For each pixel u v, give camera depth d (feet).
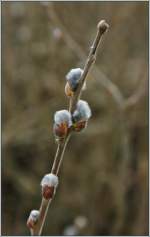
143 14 22.97
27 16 23.45
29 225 6.85
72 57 22.11
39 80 22.48
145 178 18.49
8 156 21.01
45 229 20.07
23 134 20.53
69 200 20.67
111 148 20.79
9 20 22.50
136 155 18.92
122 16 22.63
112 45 22.77
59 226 20.16
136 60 22.93
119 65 22.48
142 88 17.01
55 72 22.45
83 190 20.70
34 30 23.22
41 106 21.52
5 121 21.15
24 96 22.61
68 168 21.35
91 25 22.77
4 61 22.27
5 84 22.09
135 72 22.48
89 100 20.92
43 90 22.38
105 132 20.57
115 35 22.75
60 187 21.22
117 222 18.47
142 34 23.09
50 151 21.67
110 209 19.83
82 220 17.67
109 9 22.71
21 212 20.79
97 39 6.08
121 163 18.78
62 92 21.39
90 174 20.92
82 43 22.18
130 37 23.18
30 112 21.18
